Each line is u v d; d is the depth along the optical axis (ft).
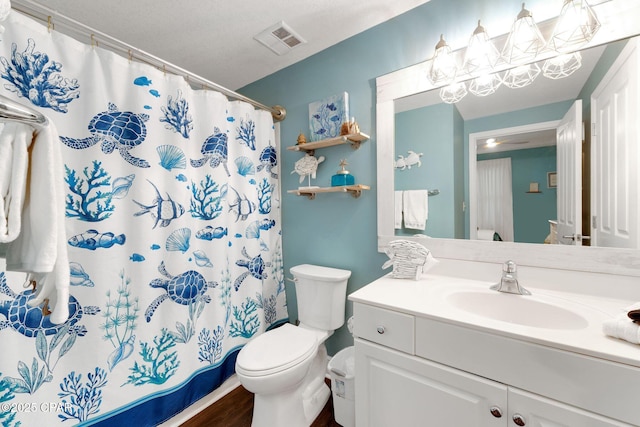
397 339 3.14
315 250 6.23
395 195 4.91
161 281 4.39
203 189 5.04
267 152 6.29
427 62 4.50
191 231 4.79
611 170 3.27
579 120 3.45
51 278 2.18
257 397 4.25
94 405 3.71
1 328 3.05
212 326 5.13
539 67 3.68
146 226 4.17
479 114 4.12
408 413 3.09
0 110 1.69
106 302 3.82
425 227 4.61
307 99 6.19
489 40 3.73
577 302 3.17
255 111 6.21
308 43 5.64
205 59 6.18
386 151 4.96
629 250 3.18
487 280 4.08
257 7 4.62
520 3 3.78
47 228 2.04
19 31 3.14
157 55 6.00
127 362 4.01
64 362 3.51
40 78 3.29
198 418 4.77
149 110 4.20
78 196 3.62
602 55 3.30
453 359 2.78
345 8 4.67
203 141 5.05
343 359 4.82
